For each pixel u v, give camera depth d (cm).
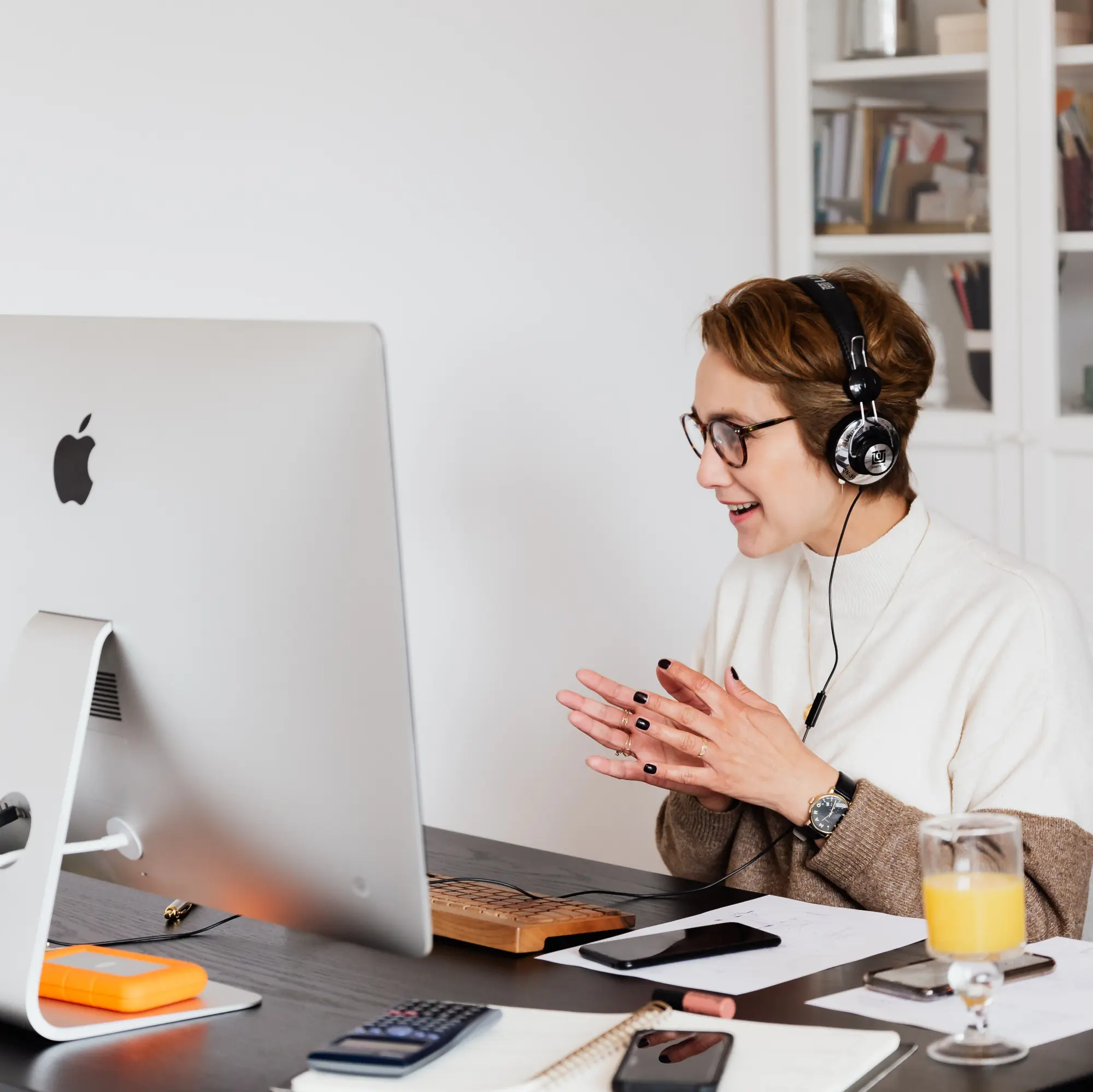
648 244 365
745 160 359
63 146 294
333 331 103
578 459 361
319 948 135
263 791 111
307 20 321
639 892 151
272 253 321
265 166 318
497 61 343
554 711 362
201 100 310
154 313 308
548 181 352
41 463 122
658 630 375
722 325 163
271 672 108
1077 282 306
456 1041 104
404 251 336
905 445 170
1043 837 150
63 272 296
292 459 104
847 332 159
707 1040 100
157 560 113
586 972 123
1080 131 302
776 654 183
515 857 168
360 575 102
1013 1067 98
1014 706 159
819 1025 108
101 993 118
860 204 334
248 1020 116
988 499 319
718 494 169
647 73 360
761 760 150
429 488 342
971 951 102
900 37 323
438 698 346
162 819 120
